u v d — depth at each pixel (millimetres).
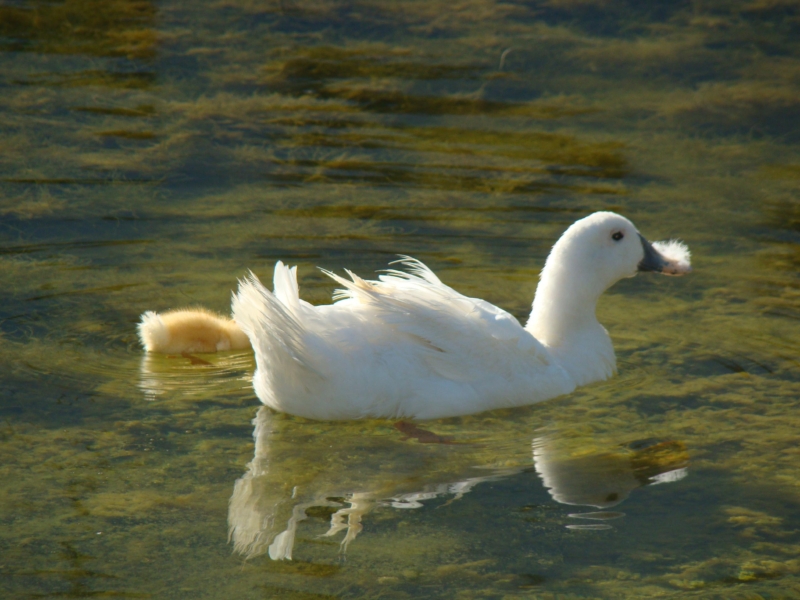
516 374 10188
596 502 8336
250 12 24875
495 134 18938
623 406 10273
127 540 7648
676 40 23984
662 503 8336
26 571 7223
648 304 13078
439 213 15500
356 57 22453
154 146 17656
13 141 17484
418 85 21078
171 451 9109
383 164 17328
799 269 14000
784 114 20344
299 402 9688
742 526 7980
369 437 9516
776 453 9195
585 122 19734
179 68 21406
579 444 9430
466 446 9359
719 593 7090
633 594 7078
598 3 26094
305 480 8664
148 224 14797
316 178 16688
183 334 11500
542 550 7633
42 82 20219
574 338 10953
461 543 7699
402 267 13688
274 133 18516
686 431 9672
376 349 9641
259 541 7680
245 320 9508
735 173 17688
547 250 14328
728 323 12359
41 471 8648
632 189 16766
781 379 10820
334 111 19656
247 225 14891
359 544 7660
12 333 11492
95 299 12523
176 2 25359
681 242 14820
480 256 14117
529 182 16812
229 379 10875
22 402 9953
